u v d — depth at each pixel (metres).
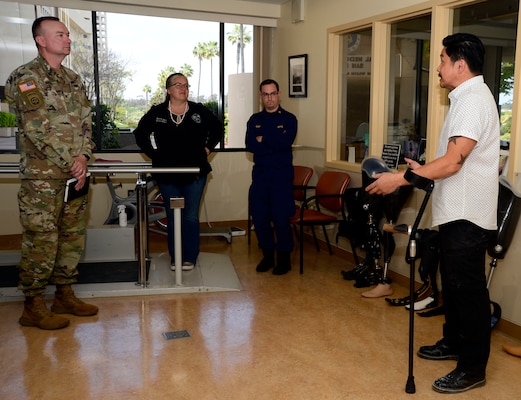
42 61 3.11
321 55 5.19
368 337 3.23
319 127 5.34
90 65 5.61
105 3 5.40
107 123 5.76
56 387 2.63
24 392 2.58
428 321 3.48
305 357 2.96
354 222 4.38
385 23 4.39
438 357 2.91
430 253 3.51
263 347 3.09
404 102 4.84
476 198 2.43
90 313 3.53
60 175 3.15
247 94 6.19
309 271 4.62
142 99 5.85
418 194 3.94
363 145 5.01
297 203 5.78
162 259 4.71
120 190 5.76
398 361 2.91
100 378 2.72
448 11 3.74
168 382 2.68
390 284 4.06
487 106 2.38
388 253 4.02
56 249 3.28
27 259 3.24
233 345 3.11
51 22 3.06
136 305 3.73
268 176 4.41
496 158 2.45
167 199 4.29
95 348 3.06
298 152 5.79
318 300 3.88
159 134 4.15
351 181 4.83
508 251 3.21
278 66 6.04
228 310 3.67
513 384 2.66
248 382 2.68
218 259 4.82
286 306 3.76
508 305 3.25
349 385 2.65
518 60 3.11
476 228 2.44
